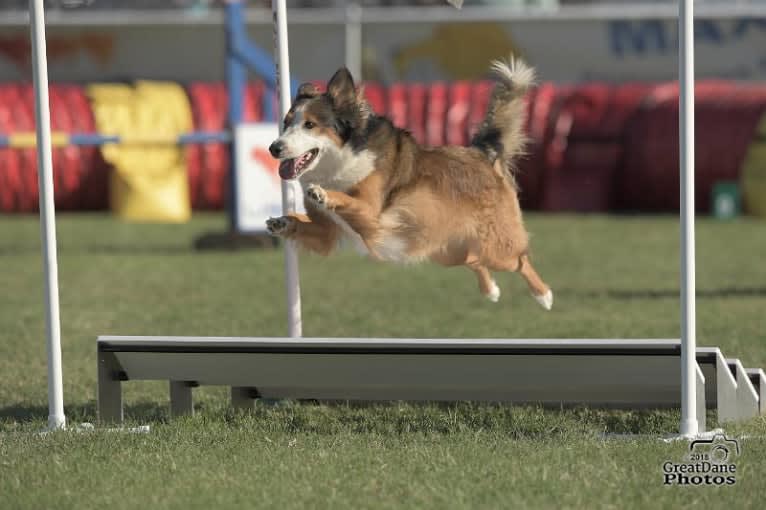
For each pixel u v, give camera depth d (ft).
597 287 57.00
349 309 50.75
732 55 116.47
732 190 95.45
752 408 28.22
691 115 26.37
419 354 27.66
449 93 104.27
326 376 29.04
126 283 60.13
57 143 66.39
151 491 22.75
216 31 118.83
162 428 28.43
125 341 29.30
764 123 96.99
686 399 26.45
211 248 75.05
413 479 23.24
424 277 62.54
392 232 29.50
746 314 46.78
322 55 116.88
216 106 103.50
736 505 21.43
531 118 101.81
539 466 23.95
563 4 131.75
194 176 103.71
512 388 28.27
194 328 46.21
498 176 30.83
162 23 118.42
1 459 25.40
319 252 30.45
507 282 59.72
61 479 23.66
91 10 128.57
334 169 29.30
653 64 117.19
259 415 30.91
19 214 103.14
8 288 58.85
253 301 53.62
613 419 30.19
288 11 125.59
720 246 74.84
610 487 22.45
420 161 29.89
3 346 42.68
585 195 100.32
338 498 22.02
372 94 104.37
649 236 81.05
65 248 76.95
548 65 117.91
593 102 103.04
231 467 24.50
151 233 86.43
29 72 120.88
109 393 29.76
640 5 126.21
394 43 118.52
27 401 33.58
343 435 27.53
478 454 25.12
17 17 120.16
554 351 26.94
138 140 69.05
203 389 35.19
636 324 45.06
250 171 74.64
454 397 29.68
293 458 25.12
